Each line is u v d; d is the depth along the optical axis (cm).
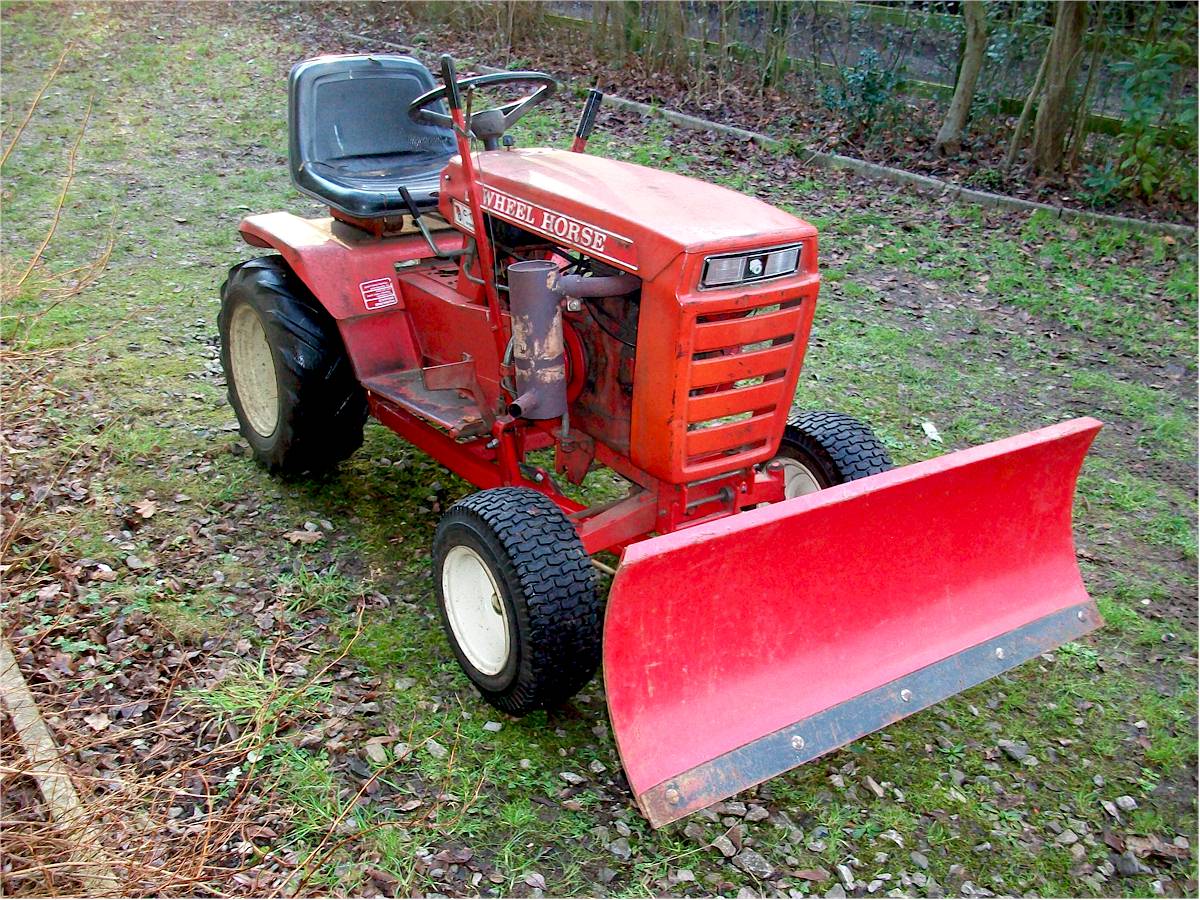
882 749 333
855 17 998
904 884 285
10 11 1276
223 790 290
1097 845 304
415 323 410
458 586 333
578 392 341
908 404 562
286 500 438
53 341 545
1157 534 465
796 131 959
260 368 443
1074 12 826
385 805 292
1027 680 371
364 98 453
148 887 248
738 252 291
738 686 288
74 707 313
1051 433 334
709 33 1115
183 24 1275
